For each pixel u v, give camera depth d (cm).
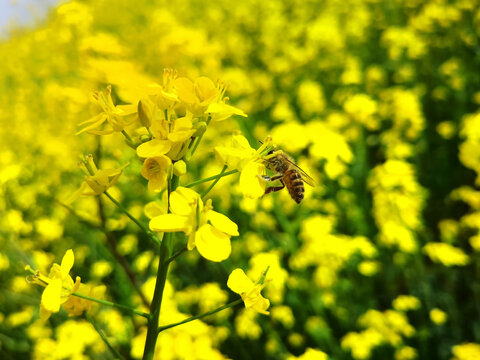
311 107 546
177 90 134
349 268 394
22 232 360
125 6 805
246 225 405
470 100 551
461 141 501
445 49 653
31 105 443
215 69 460
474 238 374
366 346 322
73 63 400
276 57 734
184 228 127
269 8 875
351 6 812
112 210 306
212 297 348
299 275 365
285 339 362
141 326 330
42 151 384
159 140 131
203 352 279
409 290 393
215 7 880
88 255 407
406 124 499
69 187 375
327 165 392
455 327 368
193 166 422
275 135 385
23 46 675
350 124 465
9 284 355
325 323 346
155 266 343
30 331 335
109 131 137
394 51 622
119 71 230
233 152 144
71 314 144
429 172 495
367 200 446
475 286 379
